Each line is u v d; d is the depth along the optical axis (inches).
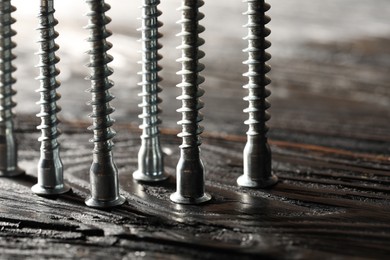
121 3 27.8
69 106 15.4
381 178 11.6
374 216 10.6
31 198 11.1
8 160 11.8
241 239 10.1
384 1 27.4
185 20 10.4
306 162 12.3
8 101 11.7
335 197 11.1
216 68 18.6
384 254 9.8
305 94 16.6
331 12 25.7
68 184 11.5
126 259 9.8
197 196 10.9
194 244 10.0
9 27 11.5
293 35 22.2
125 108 15.3
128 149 12.9
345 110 15.4
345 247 9.9
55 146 11.2
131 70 18.4
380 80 17.5
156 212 10.7
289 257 9.7
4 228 10.4
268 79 11.1
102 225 10.4
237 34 22.7
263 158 11.3
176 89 16.9
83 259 9.8
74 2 27.9
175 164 12.2
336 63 19.0
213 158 12.5
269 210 10.7
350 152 12.8
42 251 9.9
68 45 21.2
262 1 10.7
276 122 14.5
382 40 21.5
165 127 14.0
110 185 10.8
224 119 14.7
